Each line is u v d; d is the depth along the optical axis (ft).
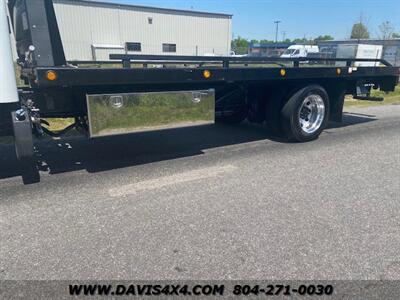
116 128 13.93
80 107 14.38
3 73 11.49
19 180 13.75
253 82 18.78
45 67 11.98
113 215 10.91
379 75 22.30
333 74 19.77
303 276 8.12
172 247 9.21
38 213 11.02
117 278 8.04
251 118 21.95
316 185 13.42
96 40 90.33
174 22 102.22
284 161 16.34
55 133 15.14
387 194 12.66
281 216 10.89
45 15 12.50
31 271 8.27
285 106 19.21
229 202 11.85
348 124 25.71
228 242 9.44
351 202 11.94
